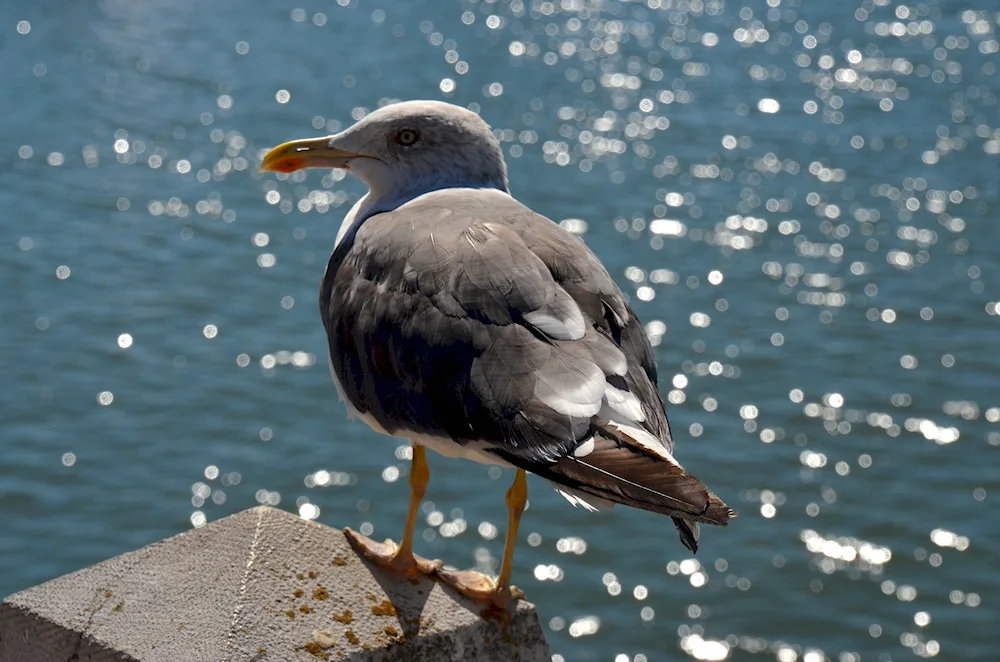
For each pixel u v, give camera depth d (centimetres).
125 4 9931
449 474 2975
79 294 4038
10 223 4756
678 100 7612
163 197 5256
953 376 3578
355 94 7644
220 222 4928
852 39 9919
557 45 9512
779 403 3403
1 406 3244
